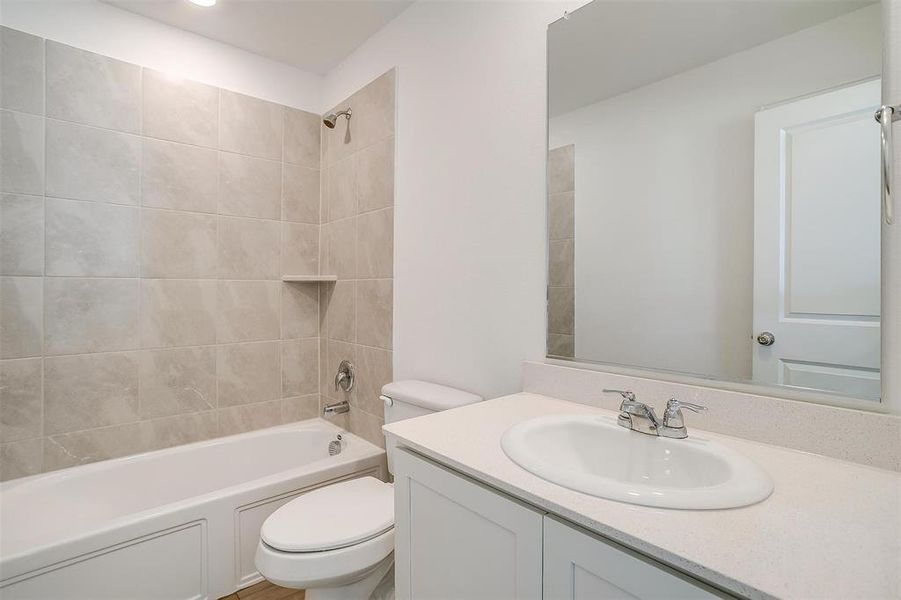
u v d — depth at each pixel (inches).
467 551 34.6
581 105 51.9
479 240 63.7
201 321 87.3
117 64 77.6
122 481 76.1
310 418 102.1
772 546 22.5
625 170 48.6
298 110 99.5
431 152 71.9
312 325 102.5
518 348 58.6
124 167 78.5
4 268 68.3
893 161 32.7
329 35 86.1
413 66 75.8
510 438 37.6
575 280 52.8
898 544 22.5
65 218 73.2
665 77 45.4
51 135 71.7
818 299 36.2
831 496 27.9
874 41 33.5
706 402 40.8
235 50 90.7
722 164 41.6
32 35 70.1
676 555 21.9
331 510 56.9
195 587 63.4
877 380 33.5
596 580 26.2
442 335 69.9
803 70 36.8
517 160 58.4
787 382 37.9
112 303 77.7
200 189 86.7
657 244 46.2
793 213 37.5
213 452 85.7
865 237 34.0
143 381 81.0
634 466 39.0
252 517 68.8
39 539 53.8
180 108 84.2
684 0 44.3
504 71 60.0
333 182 98.0
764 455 34.9
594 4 50.8
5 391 68.6
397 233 79.4
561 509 27.1
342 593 53.5
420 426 42.6
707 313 42.6
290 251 98.8
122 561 57.5
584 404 50.1
